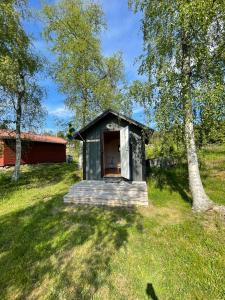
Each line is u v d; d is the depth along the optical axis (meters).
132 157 9.62
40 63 13.52
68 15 14.35
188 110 5.90
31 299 3.55
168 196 7.80
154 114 6.07
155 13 6.34
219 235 4.82
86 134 10.18
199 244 4.58
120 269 4.03
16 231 5.96
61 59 14.57
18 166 13.20
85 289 3.64
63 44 14.27
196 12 4.77
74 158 30.81
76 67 14.58
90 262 4.30
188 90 5.73
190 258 4.17
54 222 6.23
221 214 5.65
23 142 17.22
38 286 3.82
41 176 14.17
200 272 3.80
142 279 3.76
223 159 11.82
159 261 4.17
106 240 5.02
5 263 4.56
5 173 15.66
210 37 5.55
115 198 7.27
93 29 15.20
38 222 6.38
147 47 6.83
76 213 6.76
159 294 3.42
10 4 10.91
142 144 9.54
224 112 5.26
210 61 5.66
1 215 7.33
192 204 6.42
